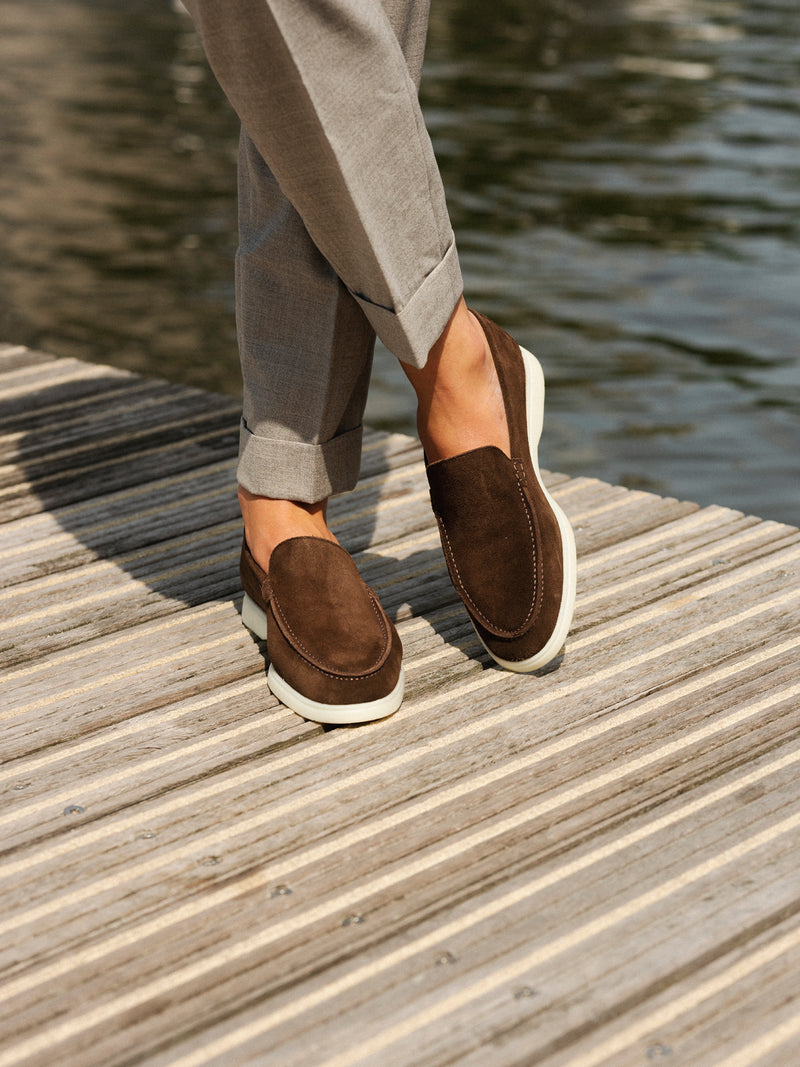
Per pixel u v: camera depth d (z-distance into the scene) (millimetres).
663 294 7105
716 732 1500
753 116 12219
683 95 13195
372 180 1282
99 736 1513
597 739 1488
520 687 1608
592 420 5359
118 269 7359
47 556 2008
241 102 1261
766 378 5906
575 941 1167
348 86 1238
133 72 13211
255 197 1511
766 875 1252
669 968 1131
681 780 1406
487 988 1111
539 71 14398
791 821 1336
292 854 1292
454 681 1633
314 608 1537
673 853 1286
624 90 13391
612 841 1307
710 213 8836
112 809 1372
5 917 1205
